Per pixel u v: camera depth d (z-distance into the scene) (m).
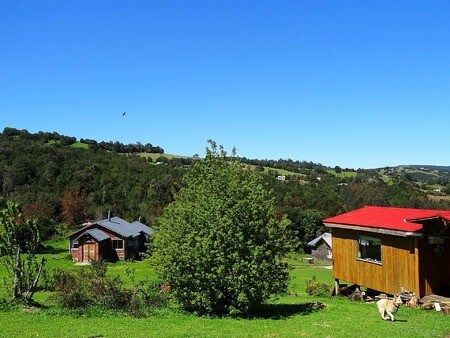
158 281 23.45
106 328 16.02
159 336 14.65
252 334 14.98
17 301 20.20
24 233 22.42
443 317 17.33
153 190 89.06
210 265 18.20
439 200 96.12
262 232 18.98
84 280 20.42
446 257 21.25
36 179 86.25
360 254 25.12
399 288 21.56
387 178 141.88
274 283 18.80
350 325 16.20
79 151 106.94
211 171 20.28
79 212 78.62
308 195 96.75
